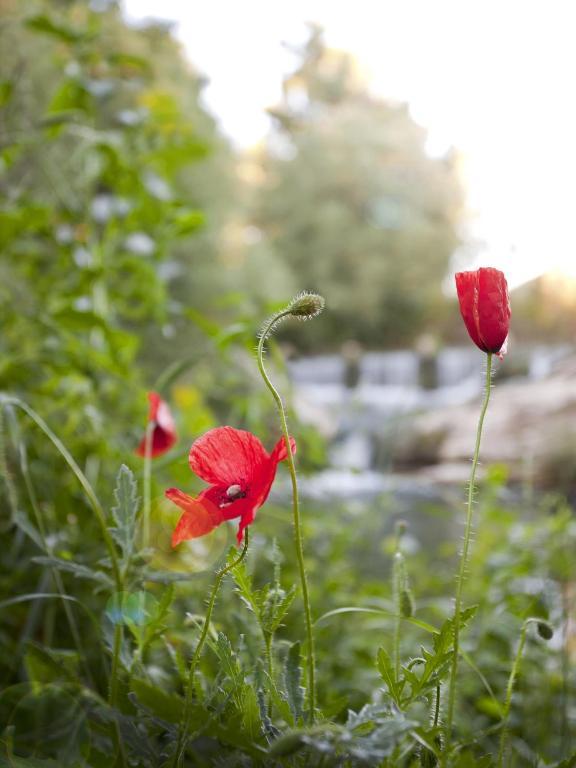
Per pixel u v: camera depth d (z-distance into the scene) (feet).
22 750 3.98
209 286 43.01
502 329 2.76
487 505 9.33
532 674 6.09
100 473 7.13
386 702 2.62
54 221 8.98
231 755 2.58
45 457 6.92
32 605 5.38
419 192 109.91
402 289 100.73
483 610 6.95
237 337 7.09
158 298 8.68
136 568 3.60
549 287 34.63
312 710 2.60
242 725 2.51
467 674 6.31
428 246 102.53
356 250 100.53
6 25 10.26
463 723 5.21
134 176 8.49
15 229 7.39
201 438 2.84
